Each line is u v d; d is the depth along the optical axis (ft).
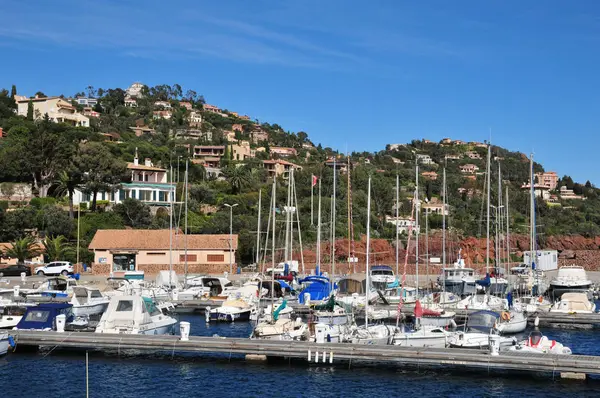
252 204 462.60
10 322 165.89
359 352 134.82
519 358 129.80
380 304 209.77
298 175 544.62
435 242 387.34
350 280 240.12
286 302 191.72
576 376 128.26
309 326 157.38
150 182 441.68
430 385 125.08
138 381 126.41
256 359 141.18
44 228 350.02
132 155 564.71
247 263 346.74
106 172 381.19
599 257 419.74
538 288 237.66
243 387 122.72
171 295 224.53
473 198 576.61
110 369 134.72
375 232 414.41
